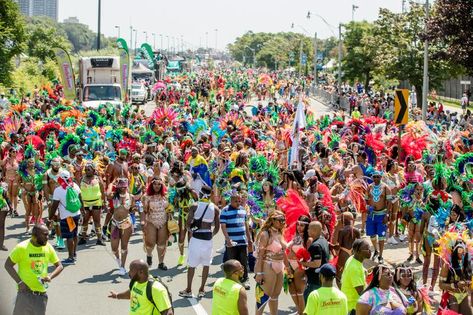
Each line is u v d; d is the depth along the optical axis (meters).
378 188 14.66
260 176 15.63
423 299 8.76
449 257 10.16
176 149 21.44
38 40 95.56
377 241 16.14
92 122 27.61
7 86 58.66
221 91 58.81
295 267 10.59
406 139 20.19
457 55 31.27
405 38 46.09
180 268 14.45
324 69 125.69
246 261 12.69
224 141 21.28
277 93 76.12
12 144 19.45
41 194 17.12
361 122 26.06
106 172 17.02
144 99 64.44
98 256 15.30
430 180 15.37
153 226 13.98
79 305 12.12
